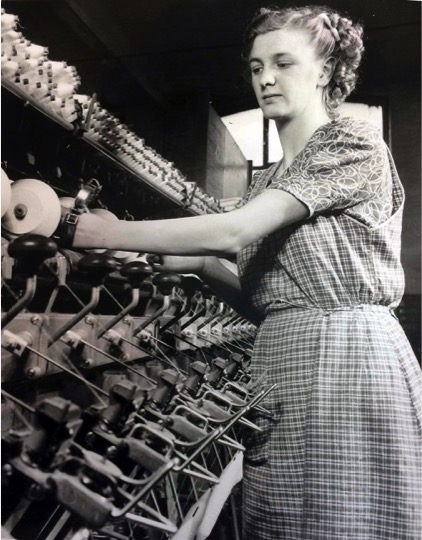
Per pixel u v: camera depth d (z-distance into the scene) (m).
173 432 1.04
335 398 1.19
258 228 1.11
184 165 5.06
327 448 1.18
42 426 0.71
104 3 3.13
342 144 1.23
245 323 3.22
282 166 1.49
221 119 5.37
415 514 1.13
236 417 1.10
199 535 1.40
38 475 0.69
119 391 0.88
